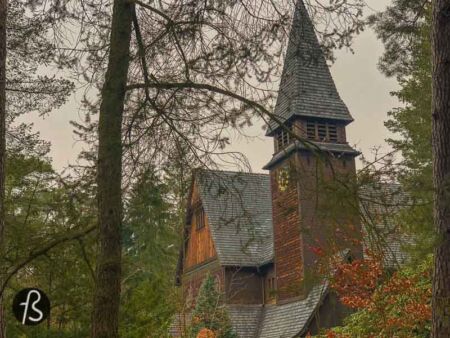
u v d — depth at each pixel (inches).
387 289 514.6
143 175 297.3
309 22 297.3
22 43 390.9
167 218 303.3
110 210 265.6
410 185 293.3
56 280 369.7
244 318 1198.3
